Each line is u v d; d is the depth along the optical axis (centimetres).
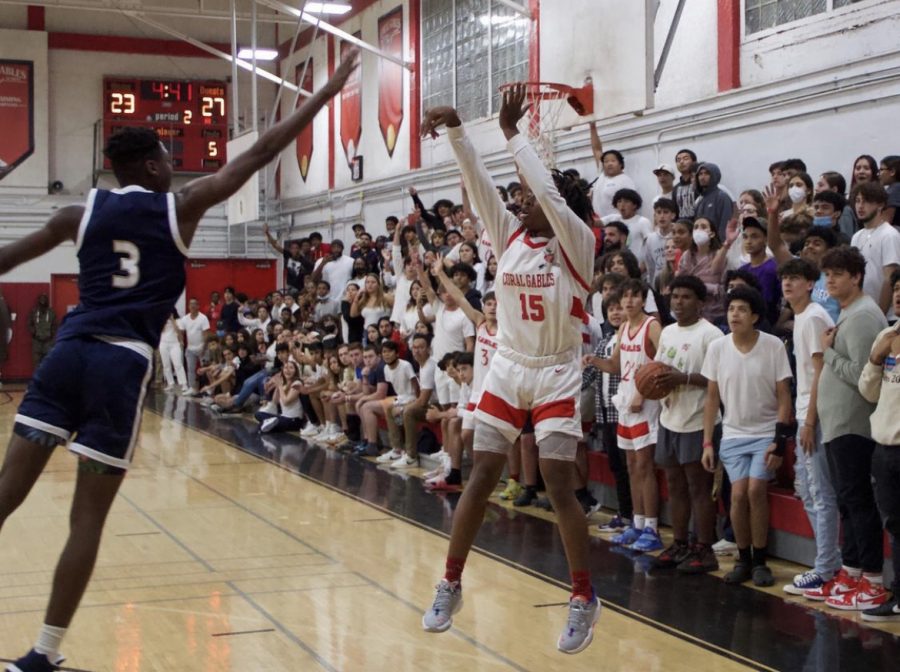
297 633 548
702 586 648
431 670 494
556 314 407
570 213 406
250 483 1016
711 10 1081
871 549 586
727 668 497
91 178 2284
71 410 358
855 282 597
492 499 927
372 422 1190
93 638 538
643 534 747
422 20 1714
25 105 2228
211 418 1586
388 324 1209
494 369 419
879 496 563
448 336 1022
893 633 548
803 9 979
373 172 1895
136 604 600
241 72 2341
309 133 2198
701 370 684
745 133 1039
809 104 963
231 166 363
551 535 780
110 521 834
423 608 594
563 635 407
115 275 361
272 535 785
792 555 703
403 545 753
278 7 1645
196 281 2350
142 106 2241
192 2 2286
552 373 411
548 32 1029
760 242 771
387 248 1423
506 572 675
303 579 657
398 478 1045
